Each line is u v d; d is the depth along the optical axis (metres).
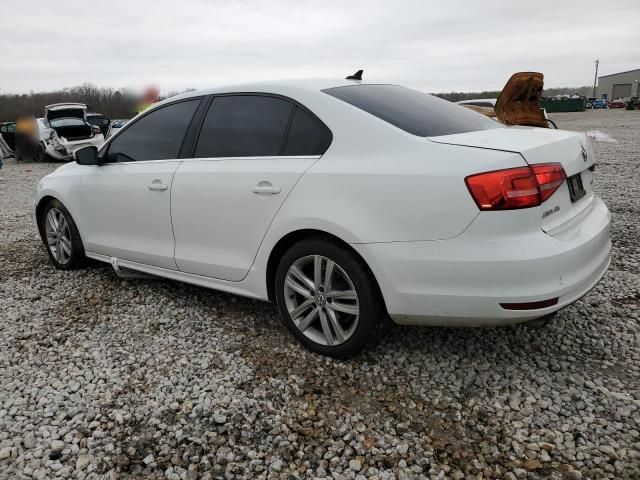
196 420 2.46
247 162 3.15
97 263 4.89
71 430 2.42
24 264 4.96
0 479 2.12
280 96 3.14
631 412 2.39
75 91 28.27
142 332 3.39
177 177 3.48
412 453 2.21
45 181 4.70
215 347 3.15
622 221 5.74
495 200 2.33
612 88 92.06
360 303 2.72
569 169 2.64
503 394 2.58
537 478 2.04
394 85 3.55
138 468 2.17
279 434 2.35
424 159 2.53
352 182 2.67
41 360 3.07
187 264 3.51
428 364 2.87
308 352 3.04
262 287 3.15
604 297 3.66
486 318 2.44
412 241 2.50
